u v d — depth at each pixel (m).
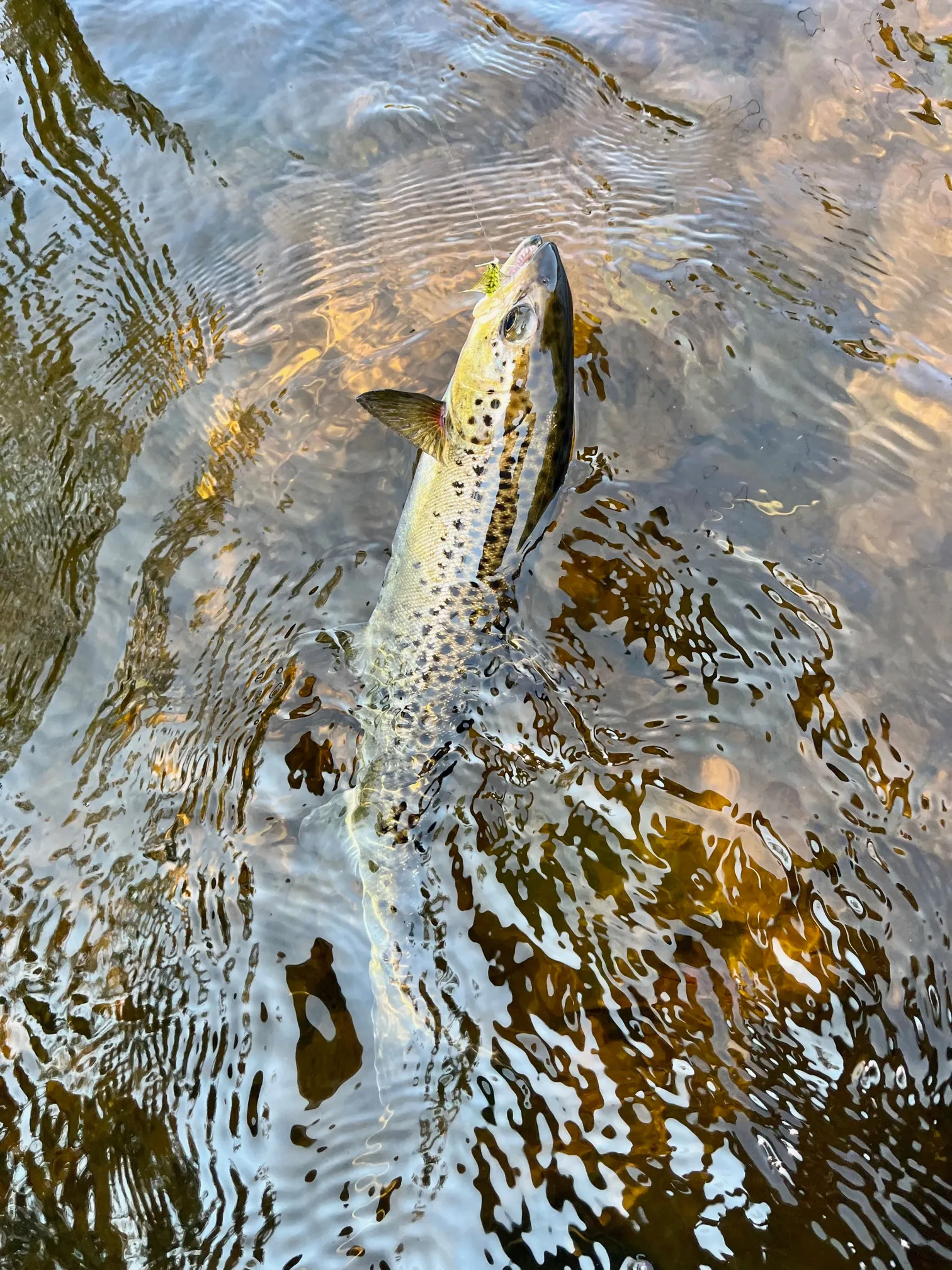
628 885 0.58
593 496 0.66
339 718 0.62
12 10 0.94
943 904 0.57
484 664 0.62
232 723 0.62
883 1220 0.52
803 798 0.60
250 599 0.65
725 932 0.57
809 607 0.64
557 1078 0.55
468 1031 0.56
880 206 0.80
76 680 0.64
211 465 0.69
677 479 0.67
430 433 0.63
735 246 0.77
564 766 0.60
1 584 0.67
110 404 0.72
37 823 0.60
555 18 0.92
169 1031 0.56
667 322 0.73
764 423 0.69
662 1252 0.52
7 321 0.76
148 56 0.90
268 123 0.85
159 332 0.75
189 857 0.59
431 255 0.77
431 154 0.83
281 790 0.61
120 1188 0.54
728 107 0.86
